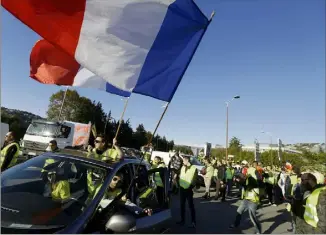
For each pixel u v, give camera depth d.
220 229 7.81
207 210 10.45
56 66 5.60
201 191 15.93
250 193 7.64
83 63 3.38
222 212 10.33
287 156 44.62
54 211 2.88
